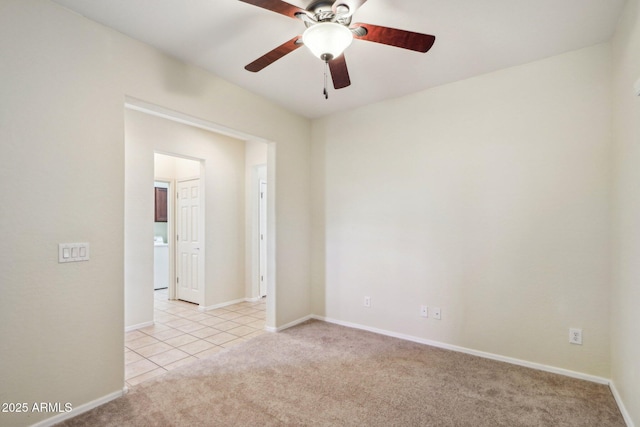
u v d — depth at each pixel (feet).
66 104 6.19
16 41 5.60
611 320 7.26
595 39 7.30
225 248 14.96
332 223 12.16
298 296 12.11
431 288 9.87
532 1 5.94
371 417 6.26
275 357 9.02
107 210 6.77
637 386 5.57
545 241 8.13
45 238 5.89
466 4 6.02
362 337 10.55
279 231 11.35
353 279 11.58
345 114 11.87
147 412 6.39
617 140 6.84
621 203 6.53
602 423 6.07
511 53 7.88
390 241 10.71
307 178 12.65
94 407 6.49
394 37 5.52
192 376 7.91
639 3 5.35
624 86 6.32
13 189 5.54
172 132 12.92
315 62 8.29
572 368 7.79
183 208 15.75
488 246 8.92
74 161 6.29
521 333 8.43
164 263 19.72
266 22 6.65
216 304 14.48
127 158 11.60
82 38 6.42
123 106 7.05
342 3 5.33
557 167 8.00
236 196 15.55
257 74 9.00
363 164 11.39
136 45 7.30
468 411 6.45
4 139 5.45
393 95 10.48
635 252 5.67
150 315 12.02
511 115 8.60
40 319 5.82
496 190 8.81
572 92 7.82
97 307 6.59
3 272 5.41
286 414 6.36
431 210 9.89
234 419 6.19
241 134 10.11
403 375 7.93
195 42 7.41
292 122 11.93
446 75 9.07
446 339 9.59
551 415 6.31
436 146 9.81
